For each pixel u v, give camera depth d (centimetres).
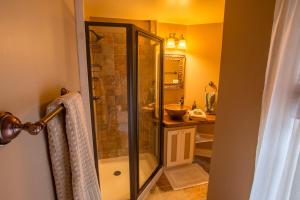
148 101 247
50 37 69
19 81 48
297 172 75
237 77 122
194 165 280
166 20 285
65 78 86
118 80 261
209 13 251
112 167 266
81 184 66
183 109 261
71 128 62
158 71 250
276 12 86
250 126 113
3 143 40
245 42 115
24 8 50
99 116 270
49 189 65
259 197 96
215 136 147
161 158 267
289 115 83
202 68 299
